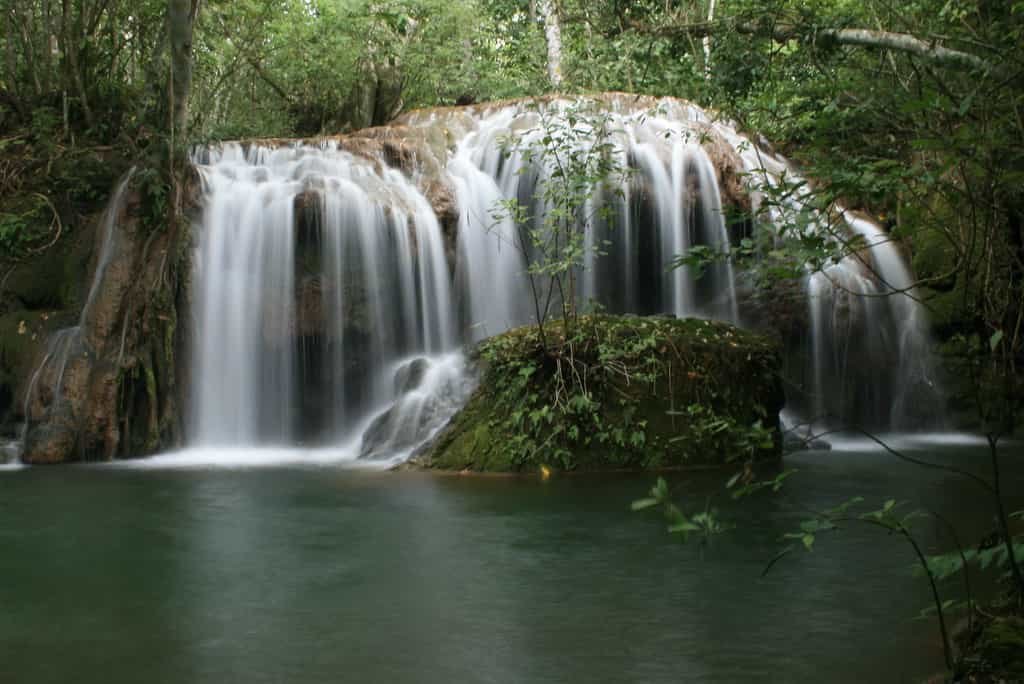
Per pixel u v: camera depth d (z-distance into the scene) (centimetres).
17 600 533
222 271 1343
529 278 1469
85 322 1281
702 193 1534
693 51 1031
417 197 1426
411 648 449
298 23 2141
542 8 2503
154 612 510
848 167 461
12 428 1284
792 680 402
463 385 1170
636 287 1514
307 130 2191
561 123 1514
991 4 683
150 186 1316
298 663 430
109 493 909
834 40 908
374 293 1372
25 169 1479
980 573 578
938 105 435
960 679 380
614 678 406
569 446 1048
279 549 658
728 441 1078
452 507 820
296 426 1352
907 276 1565
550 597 534
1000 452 1240
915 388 1522
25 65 1666
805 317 1522
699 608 509
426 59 2275
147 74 1534
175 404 1301
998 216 471
